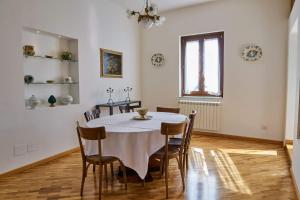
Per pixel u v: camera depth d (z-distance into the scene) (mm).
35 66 3699
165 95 5754
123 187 2762
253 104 4656
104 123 2938
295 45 3842
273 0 4312
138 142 2531
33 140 3438
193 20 5211
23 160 3301
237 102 4832
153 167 3232
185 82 5582
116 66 5156
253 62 4586
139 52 5945
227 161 3561
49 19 3627
